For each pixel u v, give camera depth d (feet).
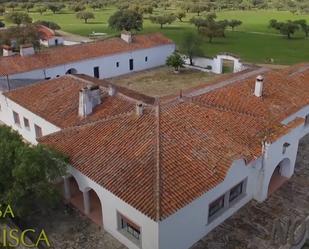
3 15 392.68
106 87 98.43
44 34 261.85
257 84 94.27
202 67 188.96
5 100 110.01
